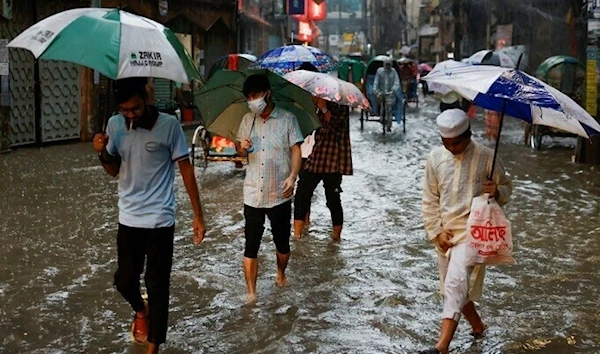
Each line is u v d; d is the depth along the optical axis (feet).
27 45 14.98
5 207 35.70
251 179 21.88
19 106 61.72
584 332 19.75
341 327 20.12
